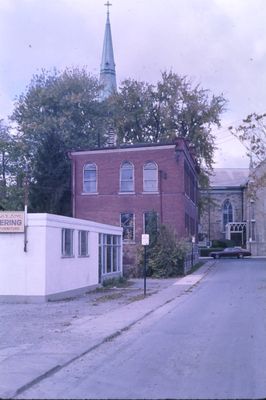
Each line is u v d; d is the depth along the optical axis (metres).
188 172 51.66
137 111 61.41
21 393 9.06
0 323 17.92
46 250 24.84
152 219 43.59
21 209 52.94
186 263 44.88
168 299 25.78
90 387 9.41
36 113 60.44
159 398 8.62
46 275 24.89
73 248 28.84
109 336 14.84
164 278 41.62
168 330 16.11
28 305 23.69
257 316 18.98
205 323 17.48
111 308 22.31
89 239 31.64
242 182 90.25
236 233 87.62
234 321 17.77
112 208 47.47
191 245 49.59
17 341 14.25
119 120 61.75
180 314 20.14
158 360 11.66
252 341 13.85
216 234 89.31
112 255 37.41
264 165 37.88
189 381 9.75
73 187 48.38
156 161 46.72
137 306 22.80
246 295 27.30
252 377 10.00
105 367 11.05
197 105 60.75
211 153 62.28
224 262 62.84
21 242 24.83
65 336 14.94
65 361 11.47
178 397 8.66
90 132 60.41
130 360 11.73
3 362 11.34
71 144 57.97
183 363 11.30
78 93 60.34
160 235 43.06
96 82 63.44
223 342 13.79
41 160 52.09
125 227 47.09
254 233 82.81
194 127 61.38
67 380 9.99
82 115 61.31
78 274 29.47
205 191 69.25
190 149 53.69
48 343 13.79
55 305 23.66
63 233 27.38
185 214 47.72
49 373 10.51
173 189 46.34
